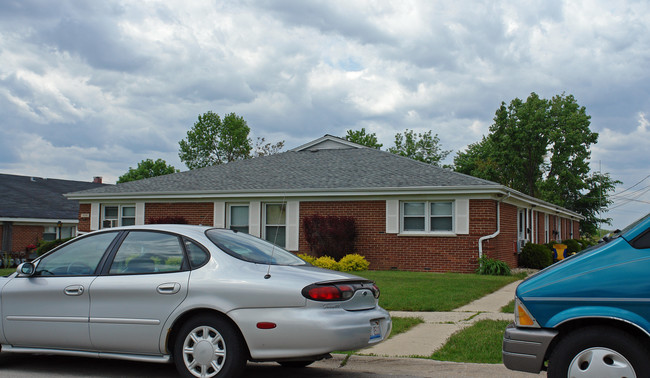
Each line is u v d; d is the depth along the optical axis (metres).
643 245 4.87
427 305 11.26
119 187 25.03
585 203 48.84
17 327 6.61
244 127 56.53
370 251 20.67
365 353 7.50
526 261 22.70
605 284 4.83
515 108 49.34
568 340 4.86
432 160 57.62
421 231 20.19
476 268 19.20
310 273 5.98
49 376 6.59
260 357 5.64
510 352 5.09
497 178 51.16
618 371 4.68
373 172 22.20
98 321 6.20
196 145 55.59
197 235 6.34
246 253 6.33
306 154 26.30
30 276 6.71
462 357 7.24
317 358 5.84
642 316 4.70
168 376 6.62
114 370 6.93
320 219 20.78
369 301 6.21
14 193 32.69
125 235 6.60
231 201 22.67
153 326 5.98
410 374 6.65
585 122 47.78
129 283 6.13
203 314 5.86
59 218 30.89
